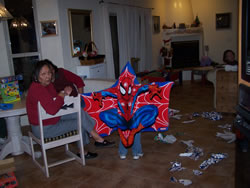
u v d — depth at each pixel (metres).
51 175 2.74
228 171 2.61
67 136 2.72
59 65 4.78
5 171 2.33
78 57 5.12
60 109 2.56
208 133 3.66
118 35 6.06
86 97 2.91
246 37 1.54
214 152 3.05
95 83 4.04
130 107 2.87
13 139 3.25
